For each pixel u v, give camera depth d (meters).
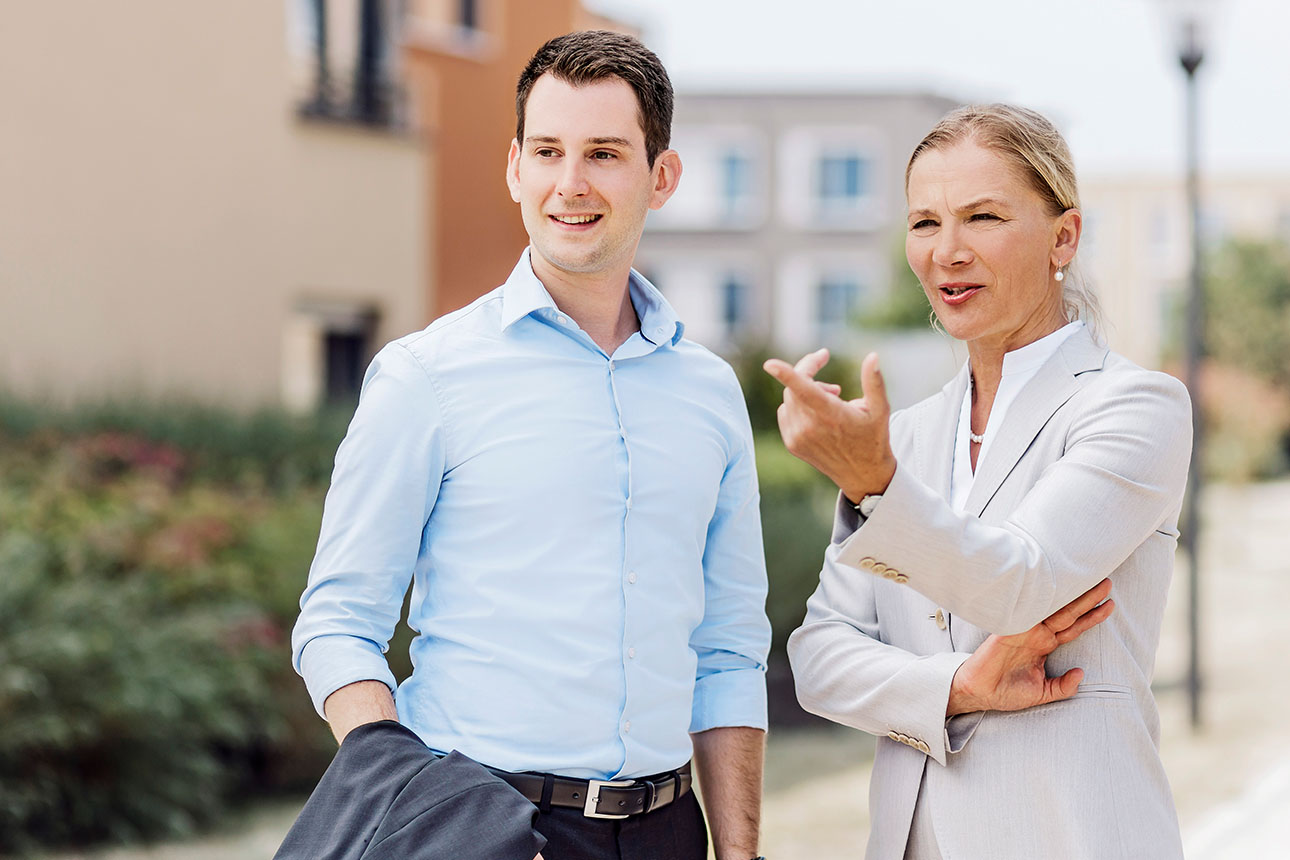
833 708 2.33
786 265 35.88
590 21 18.55
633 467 2.26
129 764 5.86
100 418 8.55
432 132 12.24
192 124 10.18
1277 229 43.28
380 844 1.93
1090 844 2.08
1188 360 8.79
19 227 9.12
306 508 7.73
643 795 2.20
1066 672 2.13
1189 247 8.86
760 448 12.16
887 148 35.38
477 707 2.16
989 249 2.17
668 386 2.36
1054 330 2.28
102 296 9.59
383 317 11.84
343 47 11.62
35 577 5.96
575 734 2.16
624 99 2.23
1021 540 1.99
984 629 2.08
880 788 2.31
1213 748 7.80
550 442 2.22
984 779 2.15
